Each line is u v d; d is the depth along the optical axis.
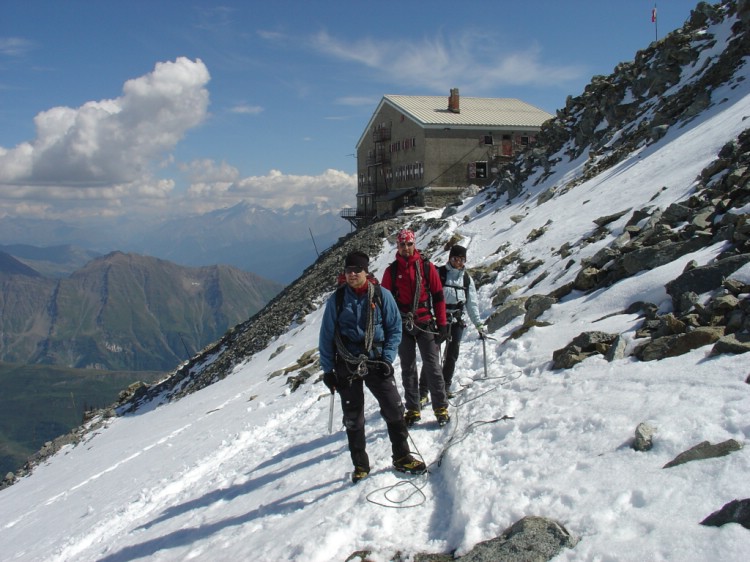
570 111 32.56
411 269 7.25
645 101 25.12
